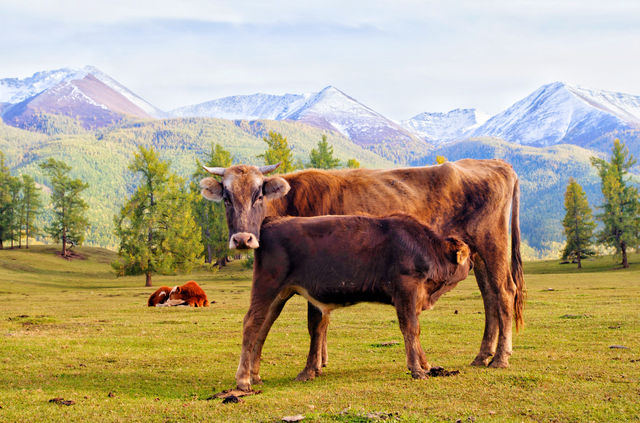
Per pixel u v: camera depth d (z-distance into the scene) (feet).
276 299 30.37
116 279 235.20
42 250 326.85
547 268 276.41
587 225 265.95
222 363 37.19
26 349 42.04
